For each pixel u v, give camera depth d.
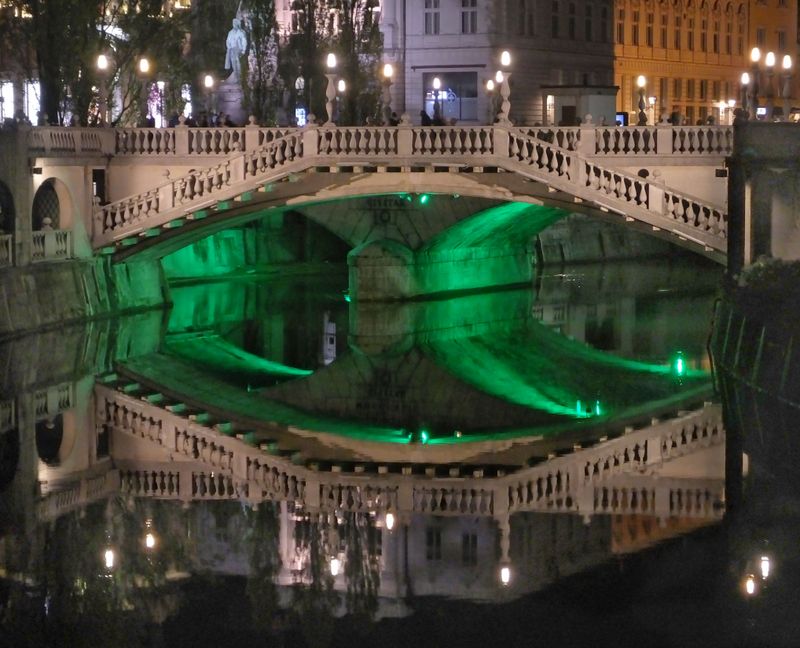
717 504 37.22
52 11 70.56
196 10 93.81
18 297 59.16
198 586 31.80
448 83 99.38
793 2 138.88
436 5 98.88
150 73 72.56
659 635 28.80
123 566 33.19
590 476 40.41
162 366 58.34
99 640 28.88
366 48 83.00
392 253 73.44
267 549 34.44
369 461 43.03
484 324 69.81
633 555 33.31
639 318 72.31
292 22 84.44
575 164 58.38
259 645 28.61
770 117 71.75
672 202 57.78
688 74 125.75
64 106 71.25
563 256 98.69
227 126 66.06
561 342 65.06
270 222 91.75
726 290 54.59
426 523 36.38
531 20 101.94
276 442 45.59
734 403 48.38
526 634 28.89
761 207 54.53
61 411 48.81
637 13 118.12
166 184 62.75
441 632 29.14
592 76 110.38
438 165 59.31
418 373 58.19
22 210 59.75
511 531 35.44
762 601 30.38
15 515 37.06
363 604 30.55
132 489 39.69
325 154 59.94
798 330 44.69
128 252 66.62
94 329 64.31
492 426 48.03
